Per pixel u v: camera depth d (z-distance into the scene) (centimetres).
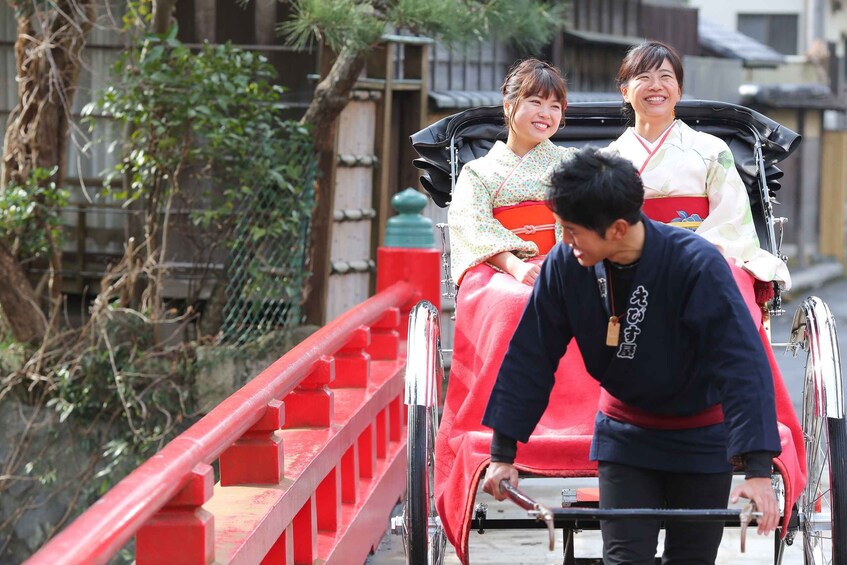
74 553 289
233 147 989
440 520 493
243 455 500
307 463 540
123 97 983
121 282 1020
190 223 1068
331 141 1045
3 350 1041
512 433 402
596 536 762
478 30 955
